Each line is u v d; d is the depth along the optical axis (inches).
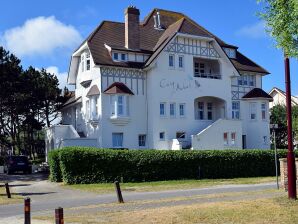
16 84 2007.9
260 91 1929.1
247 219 508.1
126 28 1734.7
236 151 1418.6
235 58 1990.7
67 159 1204.5
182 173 1325.0
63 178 1217.4
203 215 539.2
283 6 501.0
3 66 1971.0
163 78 1699.1
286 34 505.4
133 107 1674.5
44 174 1599.4
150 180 1277.1
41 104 2235.5
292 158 634.2
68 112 2063.2
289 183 636.1
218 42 1905.8
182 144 1694.1
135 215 573.6
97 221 545.0
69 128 1726.1
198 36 1763.0
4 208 762.8
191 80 1758.1
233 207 586.9
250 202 626.8
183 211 573.9
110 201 805.2
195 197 791.7
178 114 1716.3
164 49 1707.7
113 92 1617.9
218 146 1692.9
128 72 1683.1
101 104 1617.9
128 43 1718.8
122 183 1219.2
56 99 2257.6
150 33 1866.4
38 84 2186.3
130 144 1653.5
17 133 2271.2
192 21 2021.4
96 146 1599.4
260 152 1454.2
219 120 1712.6
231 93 1883.6
